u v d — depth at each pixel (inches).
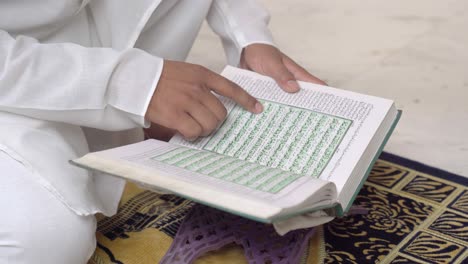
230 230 51.4
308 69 85.7
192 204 60.2
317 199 41.2
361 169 46.7
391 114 49.9
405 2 103.0
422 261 52.9
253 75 54.4
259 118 50.4
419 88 80.4
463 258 53.1
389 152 68.0
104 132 56.9
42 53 46.1
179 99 47.6
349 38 93.4
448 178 63.6
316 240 55.1
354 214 58.1
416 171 64.7
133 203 60.4
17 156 45.8
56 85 46.3
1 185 45.0
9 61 45.1
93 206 47.5
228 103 51.9
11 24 49.5
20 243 44.3
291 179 42.4
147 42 57.2
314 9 102.3
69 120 48.3
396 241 55.2
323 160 46.4
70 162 43.5
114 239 55.6
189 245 50.8
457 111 75.5
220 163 44.6
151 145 47.2
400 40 92.2
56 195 45.9
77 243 46.6
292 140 48.3
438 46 90.2
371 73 84.4
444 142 70.0
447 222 57.4
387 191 61.7
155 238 55.6
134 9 52.5
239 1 59.9
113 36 53.8
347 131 48.1
